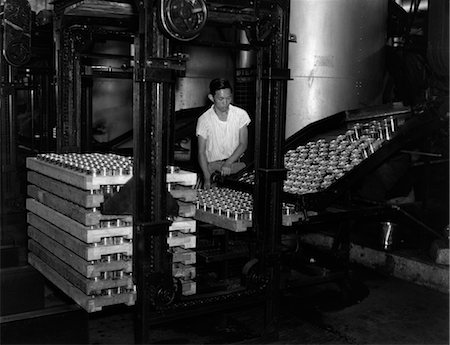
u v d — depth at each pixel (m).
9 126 6.21
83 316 3.24
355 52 6.60
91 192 3.19
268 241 3.54
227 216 3.83
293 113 6.55
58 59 4.53
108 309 4.18
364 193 5.76
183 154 7.32
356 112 5.48
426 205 5.92
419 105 5.16
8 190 6.21
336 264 4.56
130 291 3.28
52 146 6.95
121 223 3.28
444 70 5.76
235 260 4.59
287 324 4.07
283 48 3.45
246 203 4.20
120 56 4.96
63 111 4.59
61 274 3.53
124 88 8.23
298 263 4.65
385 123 4.95
